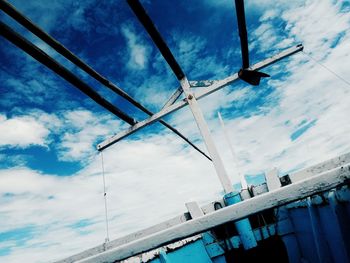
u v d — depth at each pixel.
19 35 1.46
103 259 1.01
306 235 2.42
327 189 0.88
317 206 1.85
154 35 2.34
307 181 0.91
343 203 1.26
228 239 2.84
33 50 1.55
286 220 2.76
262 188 2.63
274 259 2.82
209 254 2.85
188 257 2.54
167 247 2.38
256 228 2.79
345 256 1.53
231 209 0.94
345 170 0.88
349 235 1.24
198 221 0.96
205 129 3.09
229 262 2.85
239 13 2.20
